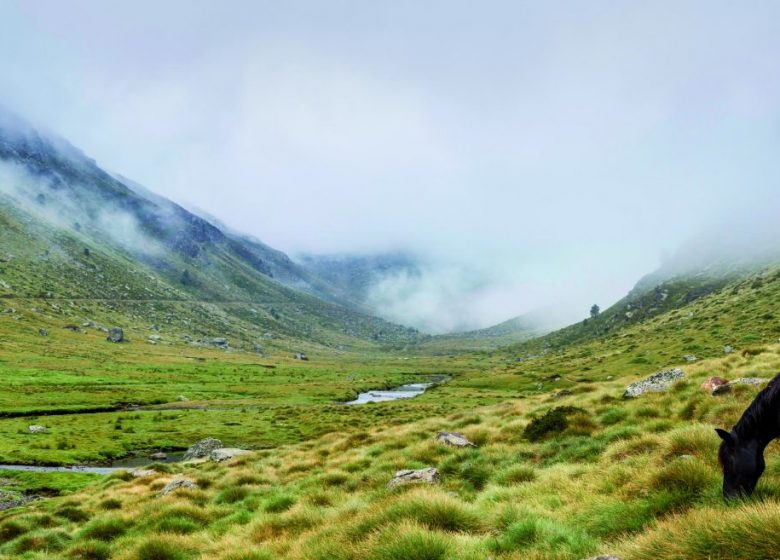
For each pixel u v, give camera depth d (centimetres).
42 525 2861
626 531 996
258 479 2922
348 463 2695
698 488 1056
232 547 1470
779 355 3128
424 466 2264
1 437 9050
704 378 2792
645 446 1659
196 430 10388
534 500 1381
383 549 1010
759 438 863
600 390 3862
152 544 1692
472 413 4109
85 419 11344
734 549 679
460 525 1197
